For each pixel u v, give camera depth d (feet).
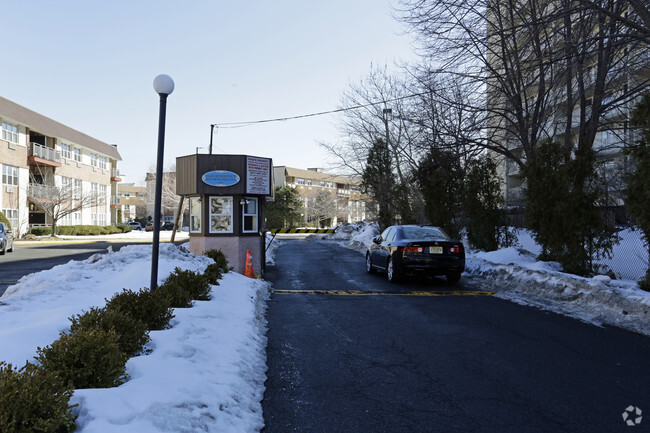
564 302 28.94
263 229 48.70
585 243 34.06
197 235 45.32
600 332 21.34
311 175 282.77
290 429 11.33
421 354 17.92
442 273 37.09
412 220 80.07
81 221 163.12
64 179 152.05
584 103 47.39
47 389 8.85
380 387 14.32
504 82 50.31
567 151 35.63
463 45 42.75
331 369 16.11
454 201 59.88
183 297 21.98
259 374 15.29
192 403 11.10
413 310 26.84
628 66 43.60
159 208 22.33
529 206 39.65
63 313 19.15
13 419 7.97
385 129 88.89
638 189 27.43
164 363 13.55
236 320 21.12
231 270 38.63
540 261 38.73
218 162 44.01
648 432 11.10
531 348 18.70
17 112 125.08
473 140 51.24
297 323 23.49
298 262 59.82
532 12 42.96
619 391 13.85
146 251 37.40
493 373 15.60
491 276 40.09
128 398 10.70
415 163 79.46
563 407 12.66
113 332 12.60
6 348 13.76
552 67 37.93
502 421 11.77
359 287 36.55
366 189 90.22
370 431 11.25
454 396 13.53
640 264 38.09
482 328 22.24
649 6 32.55
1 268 50.70
